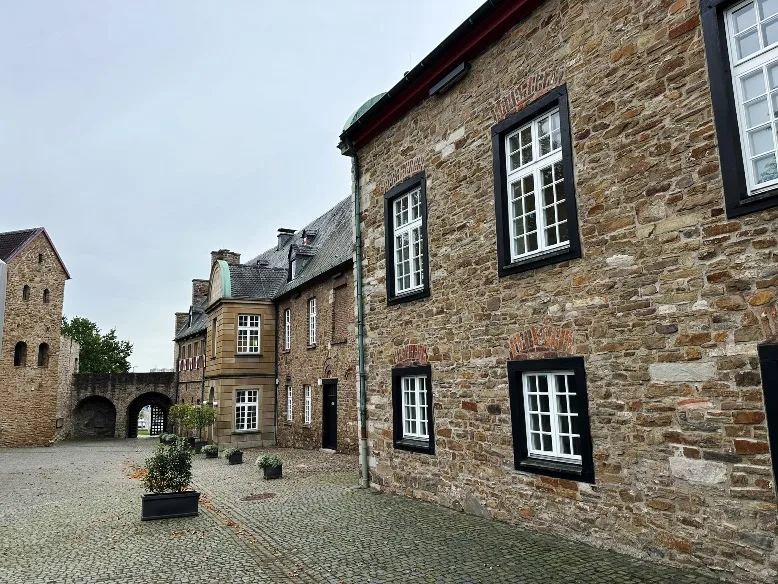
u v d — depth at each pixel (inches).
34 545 305.4
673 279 223.9
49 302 1252.5
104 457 906.1
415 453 374.6
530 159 303.6
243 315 1008.2
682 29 226.7
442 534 285.1
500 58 318.7
